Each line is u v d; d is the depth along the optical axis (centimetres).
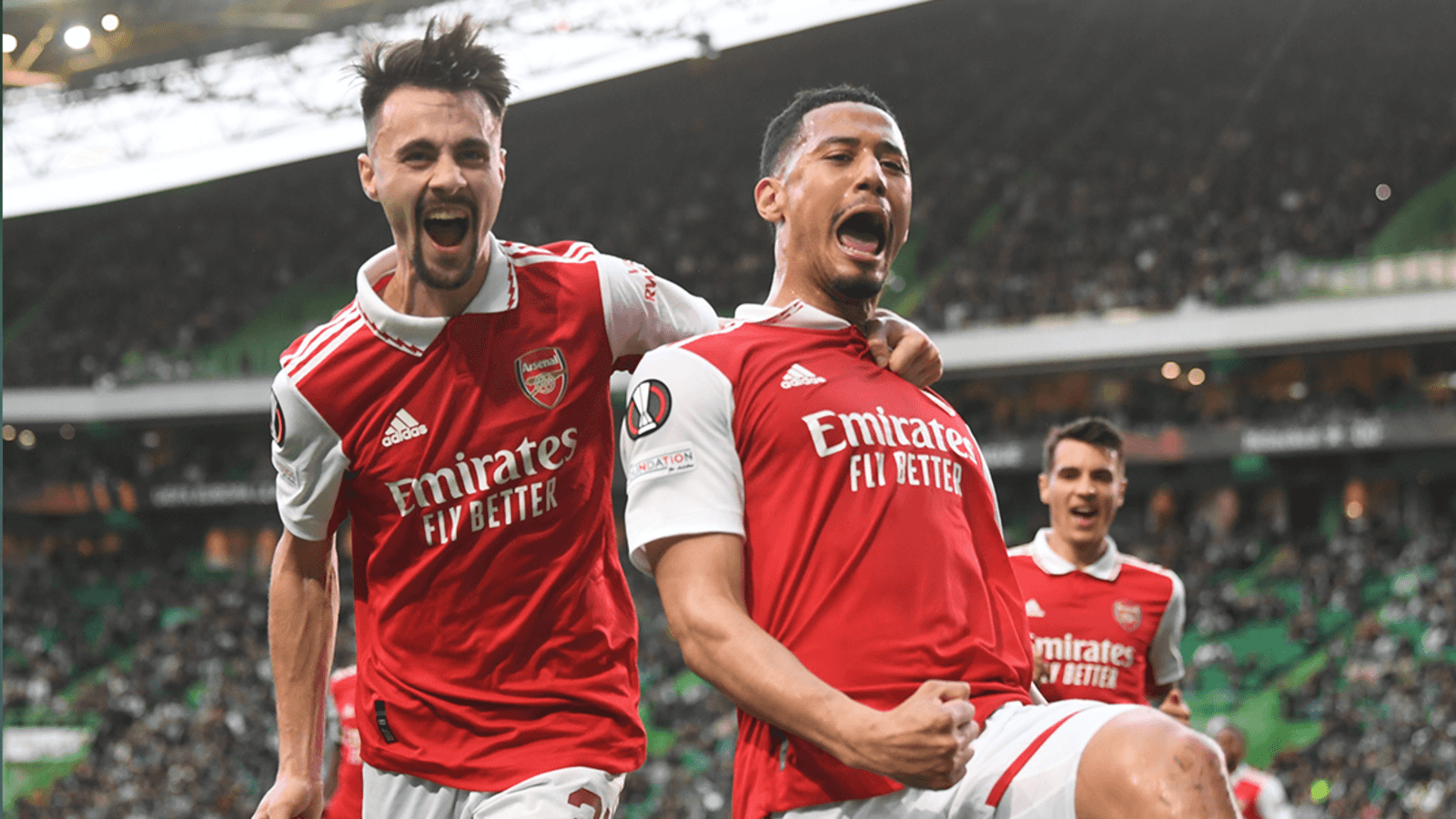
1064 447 546
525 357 282
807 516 232
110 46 2978
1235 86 2997
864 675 225
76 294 3466
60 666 2958
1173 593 550
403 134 268
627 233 3192
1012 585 254
